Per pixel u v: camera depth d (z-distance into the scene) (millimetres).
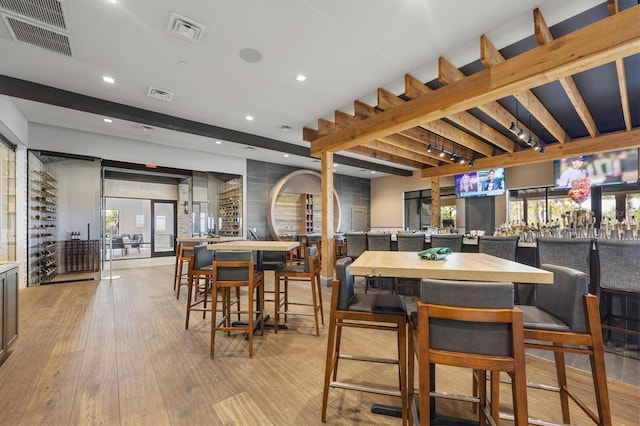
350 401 1823
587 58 2193
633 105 4465
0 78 3490
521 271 1283
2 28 2654
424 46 2898
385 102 3859
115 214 9820
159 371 2164
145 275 6102
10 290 2449
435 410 1711
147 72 3453
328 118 5023
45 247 5301
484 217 8008
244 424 1604
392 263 1559
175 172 7145
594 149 5125
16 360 2320
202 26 2648
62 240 5484
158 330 2984
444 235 4109
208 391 1915
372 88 3855
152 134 5918
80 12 2465
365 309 1628
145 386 1968
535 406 1767
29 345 2598
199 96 4113
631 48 2064
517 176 7281
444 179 9094
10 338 2445
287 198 9172
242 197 7973
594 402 1790
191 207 7344
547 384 2000
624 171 5477
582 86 3752
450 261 1635
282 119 5059
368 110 4379
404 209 10406
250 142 5895
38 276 5195
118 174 8602
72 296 4340
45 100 3803
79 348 2543
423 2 2332
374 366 2281
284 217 9062
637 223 3090
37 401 1796
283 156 7859
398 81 3652
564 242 2916
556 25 2611
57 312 3559
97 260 5680
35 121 5086
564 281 1405
